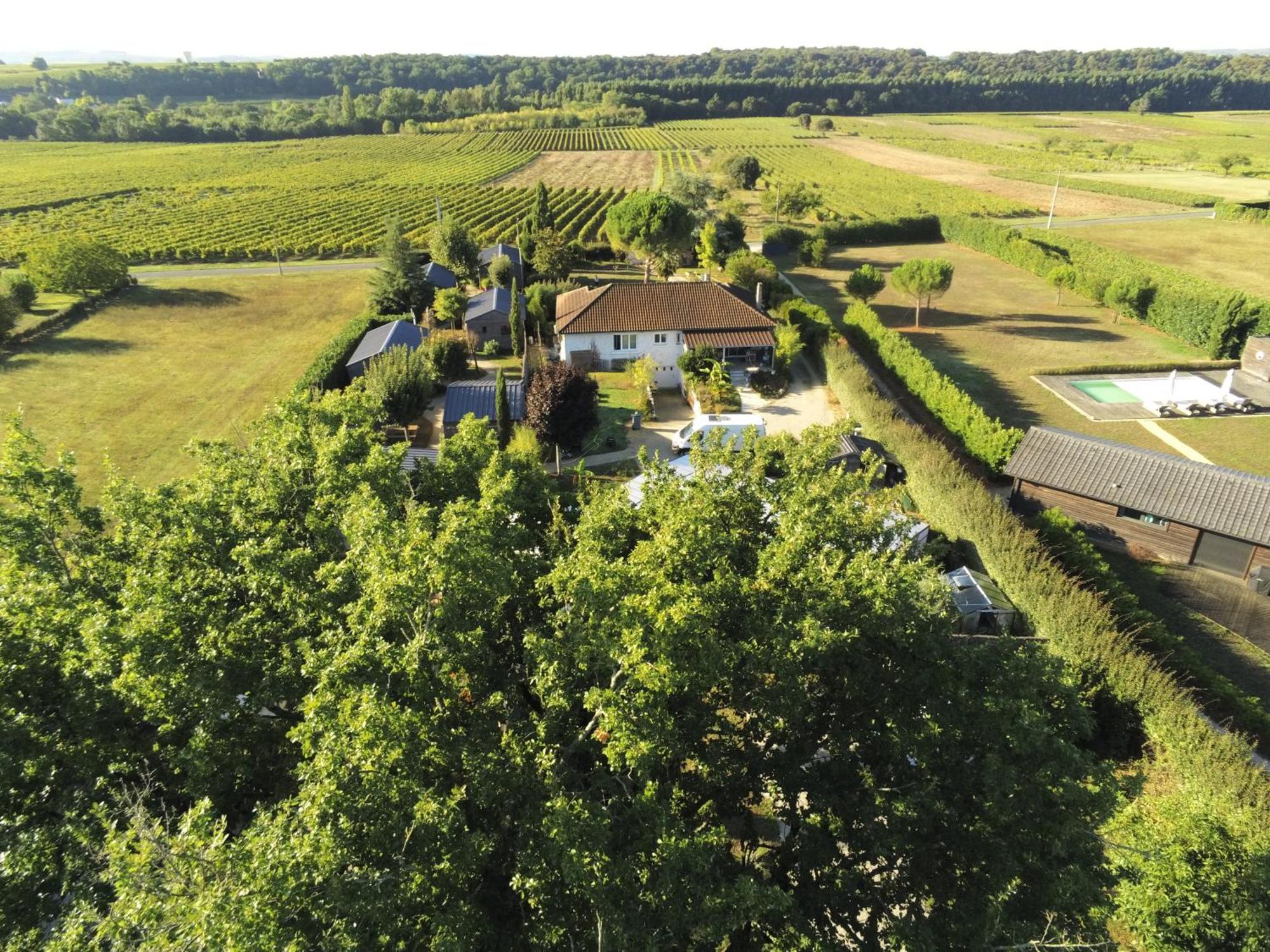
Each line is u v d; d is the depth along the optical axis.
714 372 56.06
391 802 13.80
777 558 18.98
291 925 11.88
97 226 113.00
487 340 67.81
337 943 11.67
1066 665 20.12
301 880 11.98
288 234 108.50
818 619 17.59
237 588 19.84
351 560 18.59
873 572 18.84
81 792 16.86
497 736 16.97
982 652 19.31
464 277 84.69
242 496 22.80
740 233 105.00
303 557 19.17
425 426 52.28
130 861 12.16
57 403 56.25
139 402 56.75
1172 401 55.78
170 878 11.95
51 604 18.72
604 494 23.08
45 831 15.59
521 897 14.88
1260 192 139.62
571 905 14.24
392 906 12.69
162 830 13.28
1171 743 24.64
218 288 86.44
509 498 22.27
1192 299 67.75
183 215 120.38
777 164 178.12
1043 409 56.19
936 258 98.19
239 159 182.50
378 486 22.25
